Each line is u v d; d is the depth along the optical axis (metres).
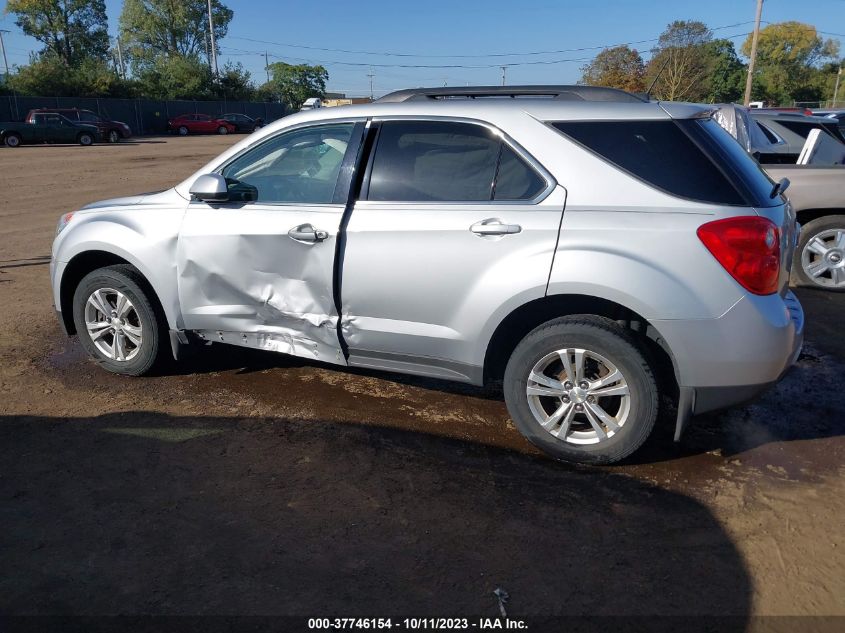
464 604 2.68
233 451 3.84
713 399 3.43
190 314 4.47
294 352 4.30
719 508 3.30
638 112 3.56
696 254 3.30
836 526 3.16
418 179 3.86
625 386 3.51
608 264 3.37
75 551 2.98
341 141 4.08
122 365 4.82
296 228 4.03
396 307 3.87
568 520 3.21
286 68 70.81
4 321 6.19
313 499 3.38
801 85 79.56
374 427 4.15
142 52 70.94
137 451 3.83
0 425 4.13
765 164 7.18
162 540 3.06
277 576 2.83
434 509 3.30
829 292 7.06
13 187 15.75
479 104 3.83
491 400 4.57
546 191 3.56
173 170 19.92
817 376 4.94
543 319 3.80
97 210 4.80
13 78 47.66
